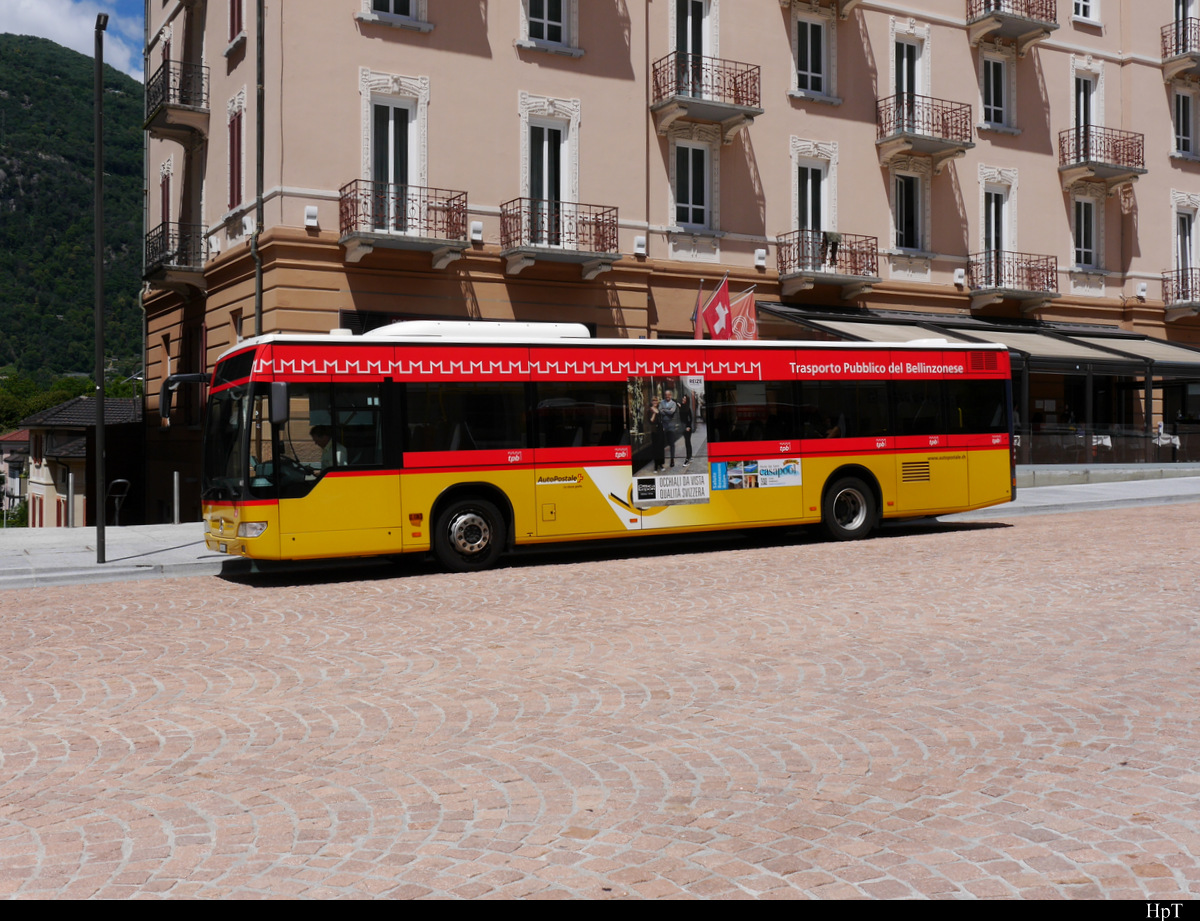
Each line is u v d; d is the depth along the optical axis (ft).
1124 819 14.93
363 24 69.31
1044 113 98.99
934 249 92.94
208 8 80.02
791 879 13.16
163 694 23.57
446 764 18.04
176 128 81.87
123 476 96.07
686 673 24.52
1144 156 104.68
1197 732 19.02
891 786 16.55
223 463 44.42
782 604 33.88
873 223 89.86
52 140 497.87
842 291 87.35
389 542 44.01
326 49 68.28
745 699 22.06
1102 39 102.68
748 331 74.33
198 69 81.56
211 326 78.59
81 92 537.65
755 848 14.17
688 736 19.47
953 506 56.34
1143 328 104.06
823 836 14.56
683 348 50.37
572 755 18.43
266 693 23.47
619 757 18.26
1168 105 106.32
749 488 51.39
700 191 83.46
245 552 42.14
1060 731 19.29
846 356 54.13
